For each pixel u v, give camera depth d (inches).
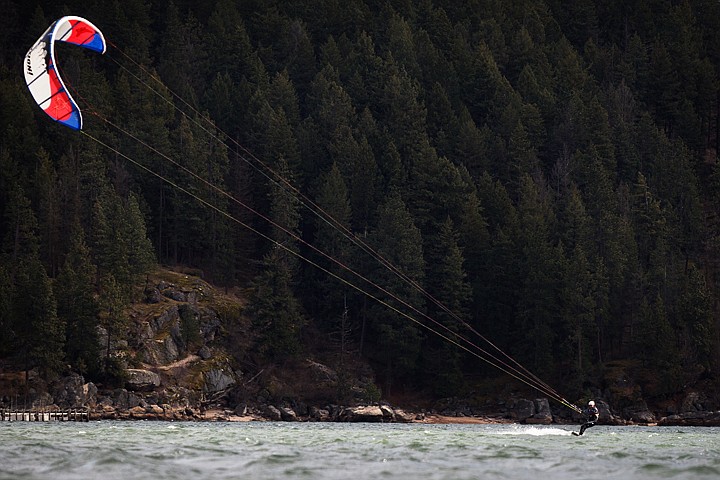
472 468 3986.2
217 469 3860.7
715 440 7342.5
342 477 3649.1
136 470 3769.7
